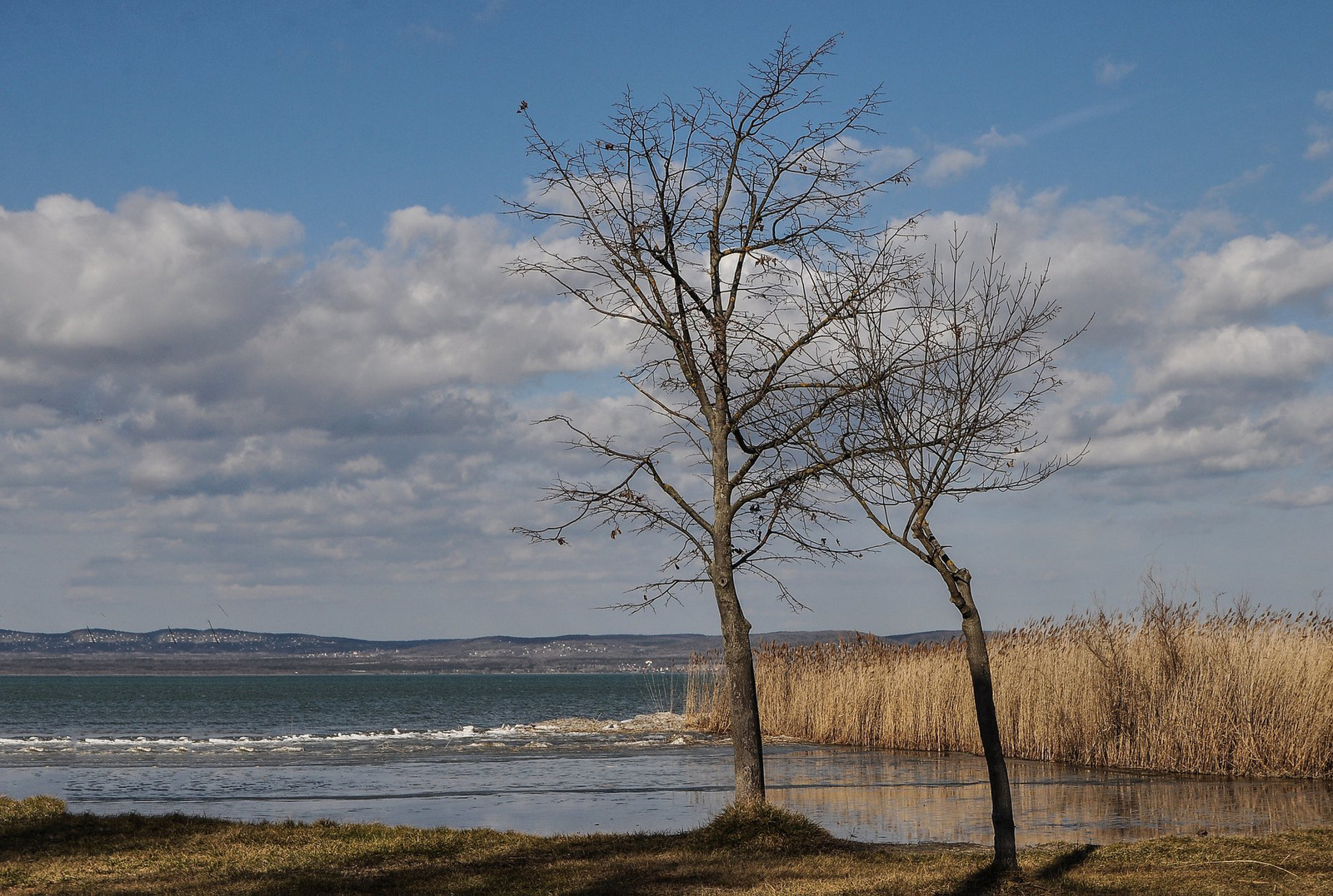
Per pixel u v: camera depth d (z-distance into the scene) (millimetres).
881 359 11633
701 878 11430
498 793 21531
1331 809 17969
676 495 14445
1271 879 11016
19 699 101625
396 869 12008
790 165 14016
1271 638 24078
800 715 35594
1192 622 25125
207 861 12508
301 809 19109
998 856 11109
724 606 14148
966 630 11320
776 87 13922
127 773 25766
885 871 11766
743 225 14055
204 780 24031
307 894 10742
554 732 41500
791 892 10695
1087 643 26250
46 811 15680
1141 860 12125
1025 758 27391
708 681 40906
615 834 14555
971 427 11086
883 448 11742
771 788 21953
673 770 25859
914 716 31047
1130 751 24844
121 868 12180
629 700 100000
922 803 19266
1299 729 22891
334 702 94562
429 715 68812
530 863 12359
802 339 13406
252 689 142125
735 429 14180
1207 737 23625
